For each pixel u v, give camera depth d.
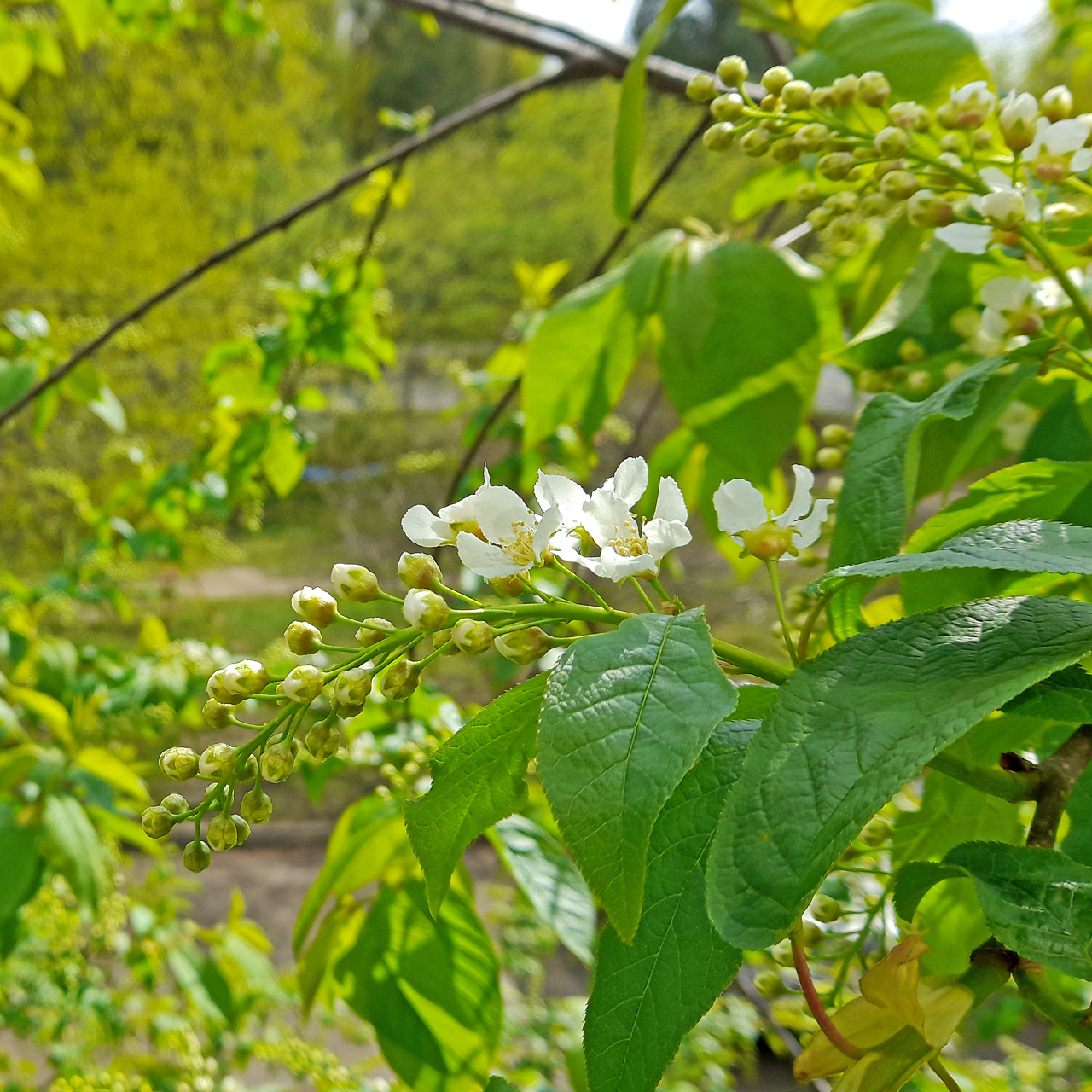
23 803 0.52
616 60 0.45
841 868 0.20
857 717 0.13
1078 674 0.15
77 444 1.70
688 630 0.13
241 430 0.63
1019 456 0.23
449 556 0.64
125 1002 0.75
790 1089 0.59
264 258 2.00
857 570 0.14
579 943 0.26
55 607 0.72
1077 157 0.19
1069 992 0.20
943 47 0.26
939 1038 0.14
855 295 0.31
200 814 0.15
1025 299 0.20
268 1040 0.72
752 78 1.76
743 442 0.29
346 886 0.30
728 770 0.14
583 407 0.35
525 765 0.15
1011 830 0.20
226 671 0.15
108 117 1.89
